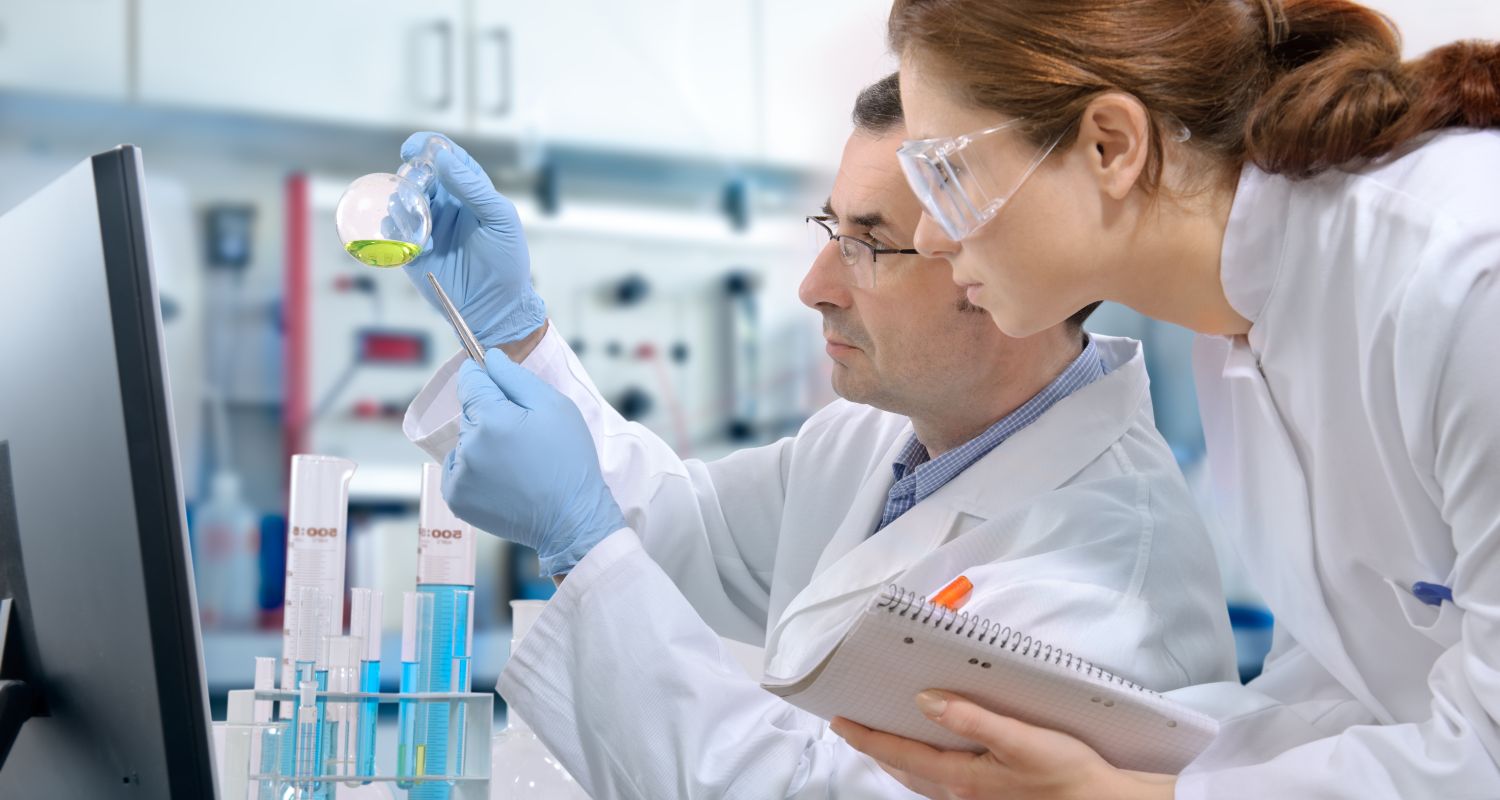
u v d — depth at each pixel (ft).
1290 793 3.29
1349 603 3.90
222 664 11.81
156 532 2.75
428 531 4.23
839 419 5.53
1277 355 3.62
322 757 3.84
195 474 12.16
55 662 3.09
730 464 5.70
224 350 12.32
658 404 13.32
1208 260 3.53
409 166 4.72
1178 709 3.33
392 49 12.76
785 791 3.93
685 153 13.48
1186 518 4.43
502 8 12.98
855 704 3.44
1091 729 3.39
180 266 12.30
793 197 13.71
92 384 2.84
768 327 13.58
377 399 12.55
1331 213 3.40
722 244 13.58
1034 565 4.00
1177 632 4.11
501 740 4.47
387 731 3.90
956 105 3.45
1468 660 3.21
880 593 3.12
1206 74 3.41
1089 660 3.77
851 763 4.00
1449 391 3.09
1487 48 3.53
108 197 2.77
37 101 12.01
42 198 3.05
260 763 3.82
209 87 12.34
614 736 3.92
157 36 12.22
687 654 4.00
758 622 5.56
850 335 4.49
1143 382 4.75
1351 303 3.40
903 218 4.26
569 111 13.17
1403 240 3.22
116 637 2.85
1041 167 3.38
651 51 13.37
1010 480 4.43
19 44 11.93
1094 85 3.32
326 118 12.60
